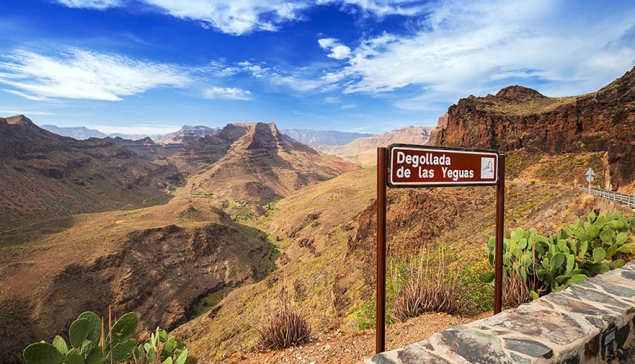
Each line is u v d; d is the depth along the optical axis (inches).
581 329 105.5
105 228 4810.5
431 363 90.2
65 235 4648.1
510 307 219.6
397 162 122.9
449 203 1485.0
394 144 121.2
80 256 3698.3
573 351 96.7
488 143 2262.6
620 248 244.8
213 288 4133.9
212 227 5032.0
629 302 125.3
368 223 1812.3
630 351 116.8
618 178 1081.4
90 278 3486.7
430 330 189.9
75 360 128.4
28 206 6673.2
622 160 1090.1
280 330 194.4
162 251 4266.7
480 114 2420.0
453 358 92.2
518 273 222.2
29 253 3882.9
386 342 182.2
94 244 3986.2
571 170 1632.6
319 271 2007.9
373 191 6747.1
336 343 188.4
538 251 231.0
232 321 2126.0
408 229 1551.4
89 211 7839.6
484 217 1253.7
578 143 1808.6
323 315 1257.4
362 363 96.4
